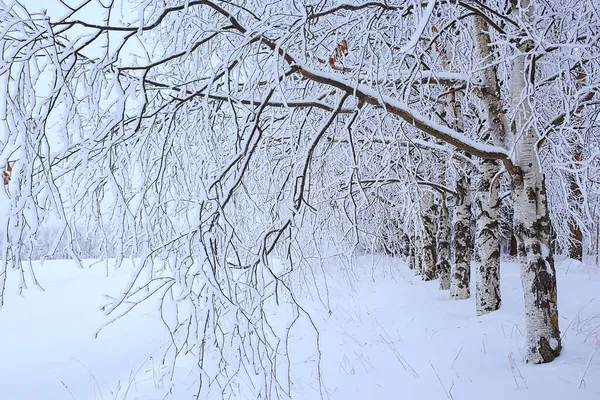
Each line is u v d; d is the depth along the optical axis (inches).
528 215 202.2
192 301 135.3
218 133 204.2
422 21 116.2
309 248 281.3
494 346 221.6
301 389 200.5
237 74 163.8
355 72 157.9
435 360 213.2
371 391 186.7
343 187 276.5
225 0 142.0
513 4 211.8
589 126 211.6
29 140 115.0
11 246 110.5
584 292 318.3
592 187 262.4
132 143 167.5
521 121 205.6
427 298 380.2
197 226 126.0
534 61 189.3
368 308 366.6
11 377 256.2
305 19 142.0
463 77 223.5
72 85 153.7
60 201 109.3
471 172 378.9
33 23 116.9
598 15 166.4
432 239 501.7
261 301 136.4
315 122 224.8
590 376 167.6
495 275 291.9
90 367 273.6
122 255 130.6
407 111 163.3
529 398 157.9
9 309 476.1
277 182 225.1
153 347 311.4
